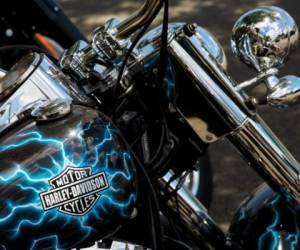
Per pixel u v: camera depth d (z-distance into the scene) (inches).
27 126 50.1
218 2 207.5
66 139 49.4
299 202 57.7
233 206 120.5
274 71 55.1
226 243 62.9
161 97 55.8
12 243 48.4
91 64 56.2
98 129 50.8
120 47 55.1
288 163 56.7
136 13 53.7
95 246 56.7
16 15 110.0
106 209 50.0
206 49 55.4
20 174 48.3
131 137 58.7
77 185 49.0
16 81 52.9
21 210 48.0
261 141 56.1
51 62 55.2
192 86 55.2
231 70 166.1
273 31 54.6
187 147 58.2
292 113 145.4
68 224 49.1
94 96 57.6
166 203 61.3
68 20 113.0
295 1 202.2
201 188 102.0
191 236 63.0
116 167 50.5
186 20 198.2
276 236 60.7
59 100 51.2
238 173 129.0
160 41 55.0
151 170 58.9
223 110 55.2
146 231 58.0
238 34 56.0
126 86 56.5
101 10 209.6
